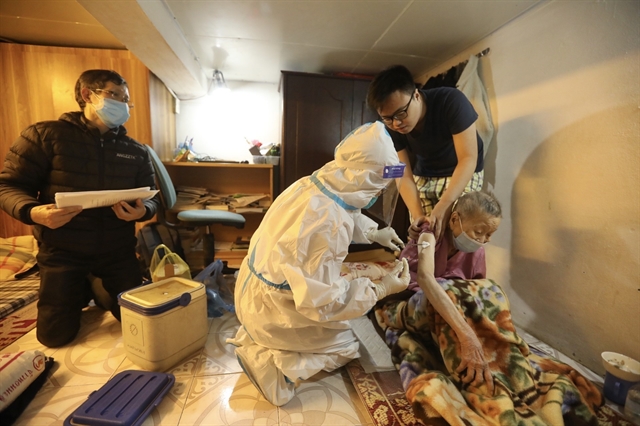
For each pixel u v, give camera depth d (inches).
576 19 53.6
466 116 55.9
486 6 63.3
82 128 55.7
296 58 96.0
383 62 97.9
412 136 63.9
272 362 43.0
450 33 75.9
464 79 75.6
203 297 53.5
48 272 52.6
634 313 46.6
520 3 61.1
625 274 47.4
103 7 56.6
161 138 100.0
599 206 50.7
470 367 38.4
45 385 43.7
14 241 89.9
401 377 43.6
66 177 54.5
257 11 69.1
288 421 38.7
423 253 42.1
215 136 119.0
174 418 38.6
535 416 34.3
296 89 99.7
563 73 56.2
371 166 37.6
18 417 38.1
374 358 50.5
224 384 45.1
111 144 58.9
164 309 46.4
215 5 67.2
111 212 58.2
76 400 41.2
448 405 35.2
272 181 108.3
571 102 54.8
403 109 53.1
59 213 46.8
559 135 57.2
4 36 87.5
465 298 42.9
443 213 49.7
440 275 48.6
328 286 35.8
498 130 71.4
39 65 88.7
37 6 72.3
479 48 78.1
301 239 35.5
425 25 72.8
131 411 37.1
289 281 36.2
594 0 50.6
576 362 54.2
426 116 59.7
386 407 40.4
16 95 89.4
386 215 44.8
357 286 38.9
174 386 44.3
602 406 39.3
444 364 45.0
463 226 44.2
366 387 44.1
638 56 45.1
